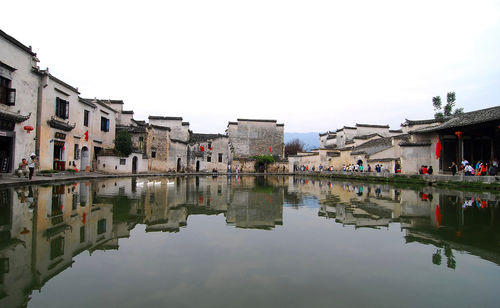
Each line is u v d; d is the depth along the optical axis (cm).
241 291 305
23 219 614
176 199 1027
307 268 375
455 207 899
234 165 5041
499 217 726
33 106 1831
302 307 273
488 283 334
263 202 1003
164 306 271
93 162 2716
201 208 839
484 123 1952
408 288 320
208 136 4938
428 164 2486
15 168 1664
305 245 478
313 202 1016
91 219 637
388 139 3375
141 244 466
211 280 333
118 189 1323
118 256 407
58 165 2130
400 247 469
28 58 1778
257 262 395
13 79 1653
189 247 457
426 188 1705
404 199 1114
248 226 613
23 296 286
